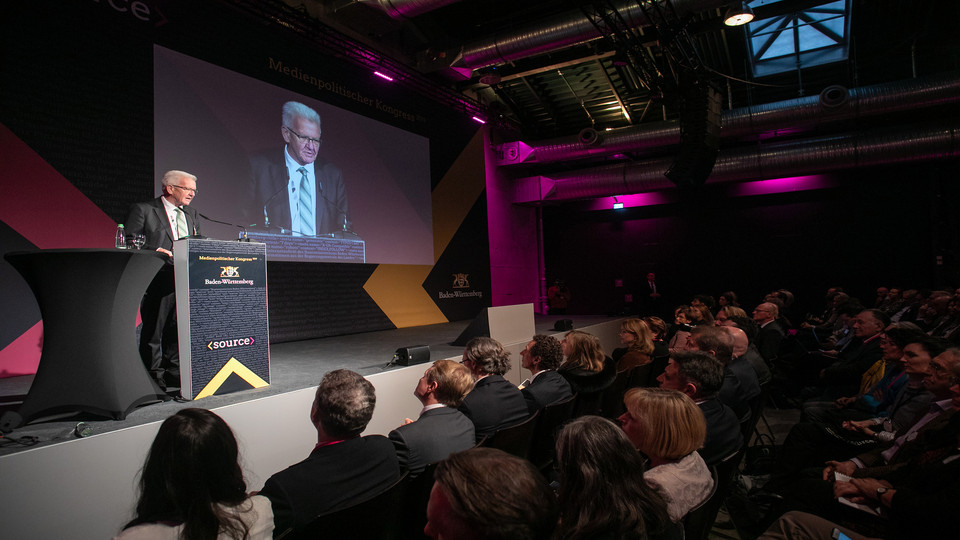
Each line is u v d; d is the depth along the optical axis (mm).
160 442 1049
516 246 10836
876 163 8328
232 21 5512
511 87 9375
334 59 6680
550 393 2684
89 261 1952
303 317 5992
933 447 1840
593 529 1000
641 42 7141
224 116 5359
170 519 1018
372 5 6191
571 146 9508
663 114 10023
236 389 2441
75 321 1949
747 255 10664
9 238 3789
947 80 7109
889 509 1723
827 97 7590
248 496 1166
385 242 7266
